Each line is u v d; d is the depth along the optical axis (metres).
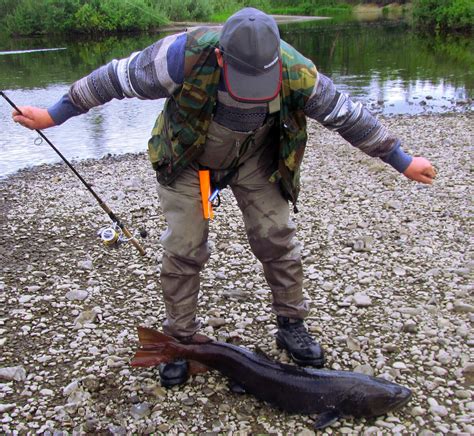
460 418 3.13
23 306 4.55
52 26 33.84
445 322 4.05
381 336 3.94
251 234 3.38
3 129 12.66
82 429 3.14
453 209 6.42
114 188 8.09
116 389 3.47
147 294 4.71
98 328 4.20
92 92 2.90
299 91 2.81
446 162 8.48
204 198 3.10
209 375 3.55
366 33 32.81
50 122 3.04
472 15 31.03
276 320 3.97
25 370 3.70
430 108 13.52
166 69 2.73
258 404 3.29
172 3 32.84
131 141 11.50
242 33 2.52
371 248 5.43
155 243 5.81
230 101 2.75
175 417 3.21
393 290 4.60
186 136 2.89
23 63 24.09
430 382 3.42
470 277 4.75
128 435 3.10
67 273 5.16
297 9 54.66
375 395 3.03
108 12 33.16
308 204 6.86
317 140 10.42
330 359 3.67
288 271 3.46
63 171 9.34
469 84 16.53
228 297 4.56
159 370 3.49
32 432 3.14
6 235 6.24
